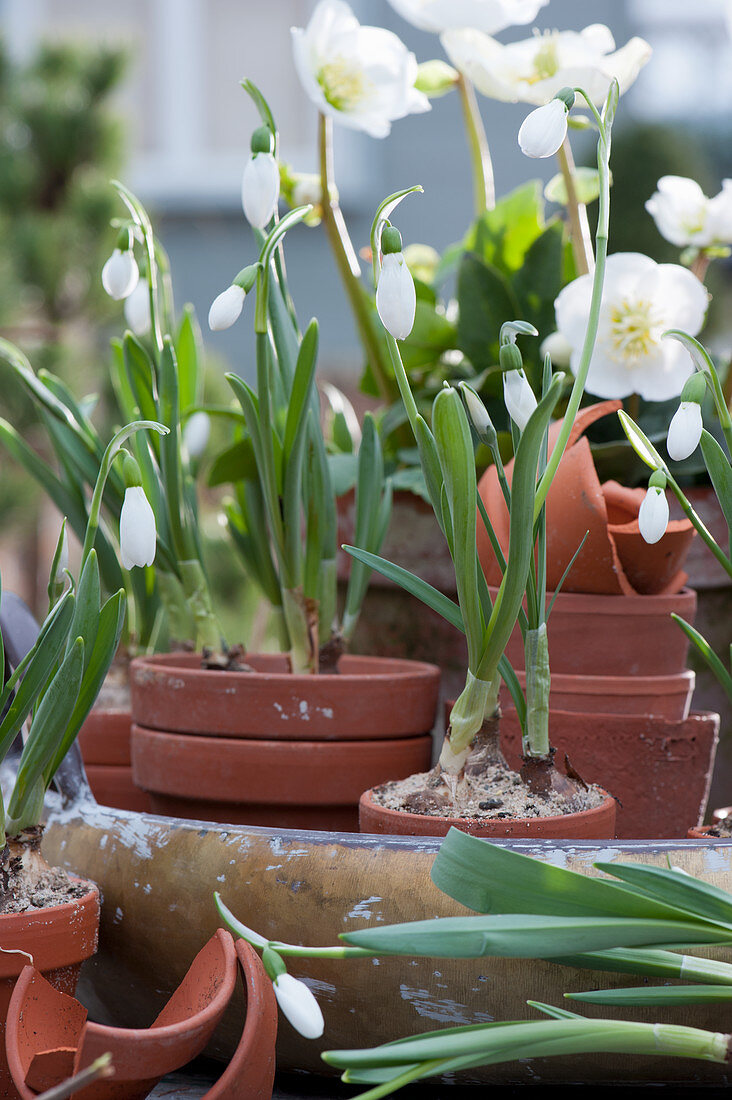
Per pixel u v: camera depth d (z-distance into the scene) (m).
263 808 1.14
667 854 1.01
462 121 5.48
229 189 5.77
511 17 1.22
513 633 1.15
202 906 1.04
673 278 1.17
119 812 1.09
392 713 1.14
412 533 1.29
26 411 3.56
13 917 1.00
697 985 0.98
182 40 5.74
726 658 1.29
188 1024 0.96
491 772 1.08
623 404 1.27
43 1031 0.99
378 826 1.06
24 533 3.79
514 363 1.03
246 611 3.45
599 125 1.05
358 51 1.18
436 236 5.53
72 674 1.01
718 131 6.41
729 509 1.06
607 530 1.13
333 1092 1.06
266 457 1.15
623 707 1.15
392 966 1.01
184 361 1.33
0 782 1.09
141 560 1.00
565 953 0.96
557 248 1.28
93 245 3.85
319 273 5.70
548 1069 1.02
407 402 1.06
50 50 4.09
